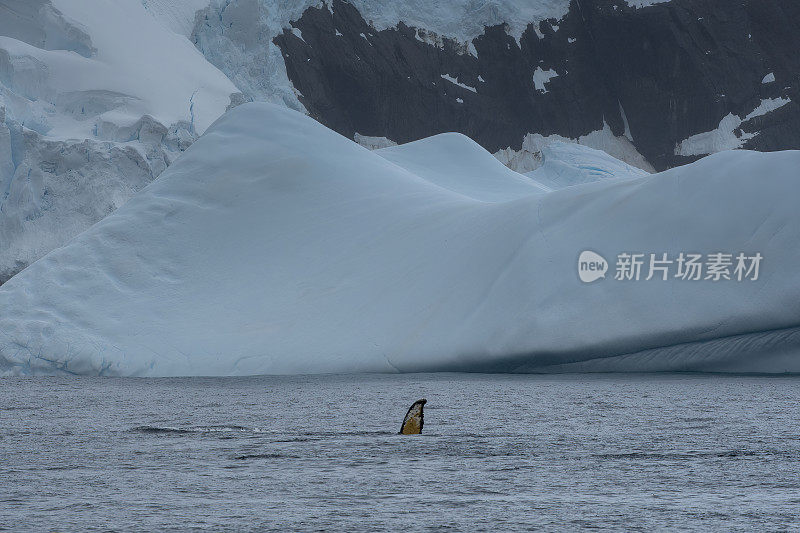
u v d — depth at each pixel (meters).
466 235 158.62
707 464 39.53
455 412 72.25
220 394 102.56
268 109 195.12
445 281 152.88
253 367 149.62
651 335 133.25
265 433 55.50
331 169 183.75
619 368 138.00
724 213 136.75
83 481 35.25
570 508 28.66
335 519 26.86
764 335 132.38
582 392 97.12
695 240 136.75
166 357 152.88
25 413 76.12
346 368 146.75
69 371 154.12
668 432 54.62
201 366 151.38
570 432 55.06
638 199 144.25
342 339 151.12
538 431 55.81
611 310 136.38
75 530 25.17
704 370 135.25
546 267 144.12
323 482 34.53
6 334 157.88
